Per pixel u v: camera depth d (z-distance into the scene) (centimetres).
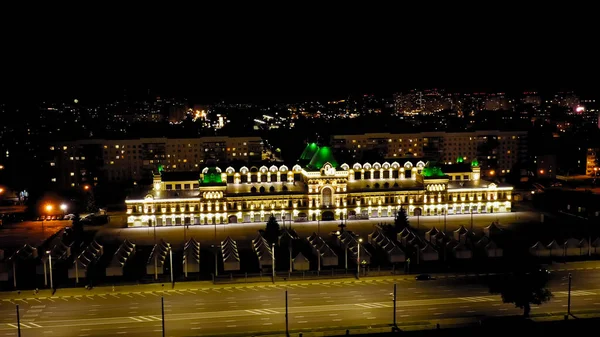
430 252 17588
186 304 13950
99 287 15225
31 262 17800
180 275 16325
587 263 17050
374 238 19562
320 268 16888
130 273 16638
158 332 12269
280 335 12062
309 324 12631
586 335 11800
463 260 17625
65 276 16338
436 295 14412
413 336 11875
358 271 15912
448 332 12025
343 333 12125
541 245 17825
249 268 17012
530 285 12600
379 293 14625
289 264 17200
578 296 14188
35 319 13025
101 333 12225
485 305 13675
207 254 18512
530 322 12500
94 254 17800
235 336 12025
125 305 13900
